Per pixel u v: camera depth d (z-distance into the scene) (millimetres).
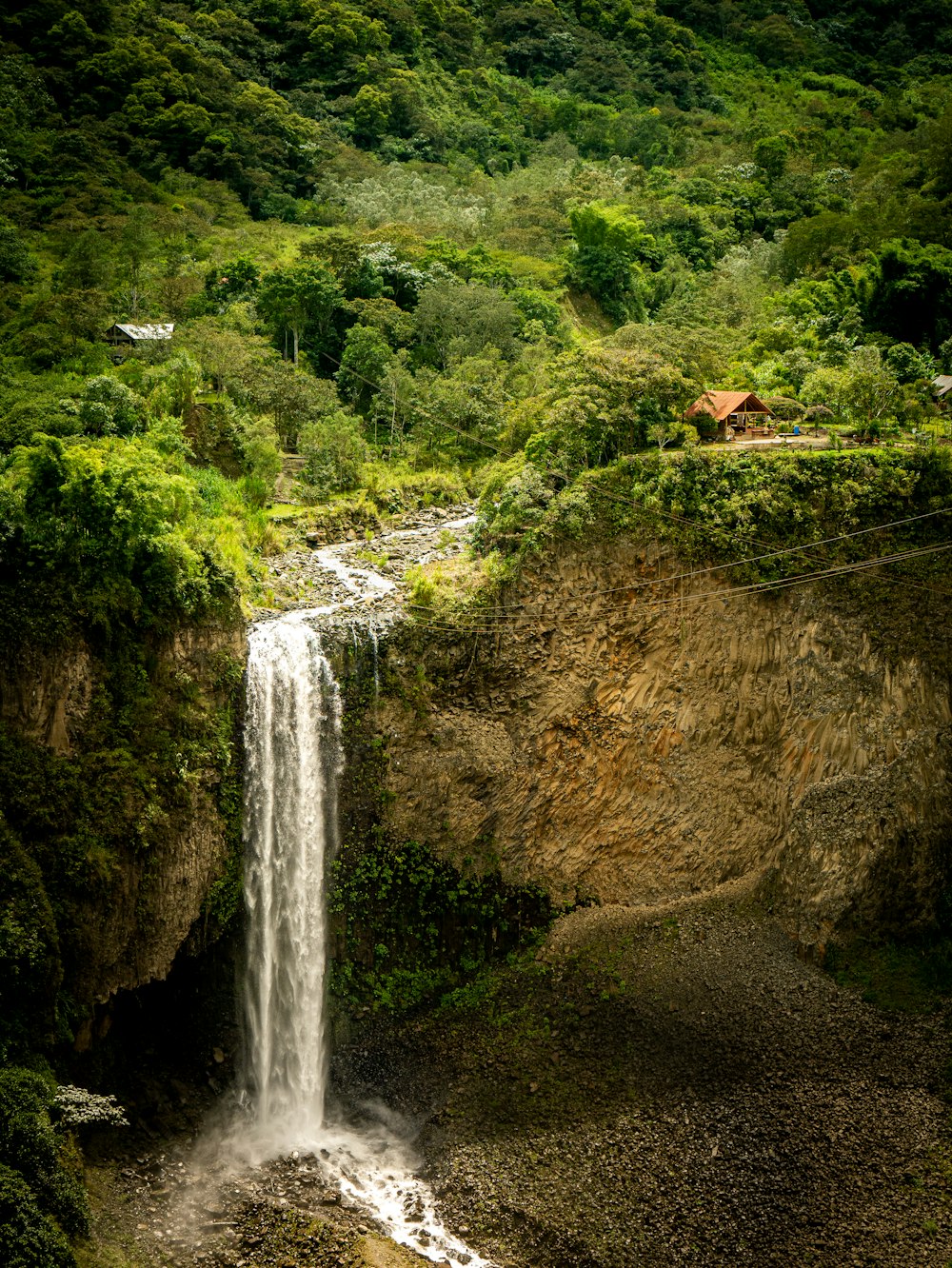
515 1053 43375
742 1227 36969
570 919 47656
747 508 49750
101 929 39281
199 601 43250
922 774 47094
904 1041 42375
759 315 84125
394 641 46906
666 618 49250
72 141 92375
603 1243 36688
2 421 53250
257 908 44594
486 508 53000
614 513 49562
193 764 42219
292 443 65688
